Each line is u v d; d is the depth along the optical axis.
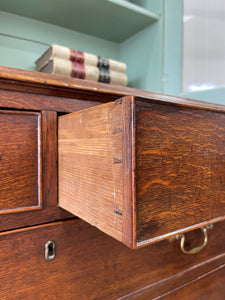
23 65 0.86
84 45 1.00
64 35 0.95
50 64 0.71
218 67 0.89
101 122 0.33
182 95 0.97
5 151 0.39
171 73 0.96
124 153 0.29
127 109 0.29
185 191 0.35
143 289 0.54
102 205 0.33
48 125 0.43
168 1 0.93
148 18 0.90
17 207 0.40
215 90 0.88
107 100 0.49
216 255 0.68
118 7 0.82
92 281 0.48
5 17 0.82
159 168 0.31
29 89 0.40
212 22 0.91
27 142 0.41
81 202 0.38
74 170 0.40
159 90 0.93
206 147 0.39
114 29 0.98
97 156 0.34
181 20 0.97
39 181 0.42
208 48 0.92
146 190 0.30
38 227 0.42
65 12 0.84
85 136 0.37
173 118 0.33
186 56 0.98
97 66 0.78
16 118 0.40
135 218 0.28
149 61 0.97
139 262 0.53
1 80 0.37
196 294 0.63
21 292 0.41
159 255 0.56
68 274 0.45
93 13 0.85
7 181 0.39
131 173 0.28
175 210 0.33
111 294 0.50
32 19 0.87
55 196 0.45
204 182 0.38
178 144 0.34
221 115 0.41
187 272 0.61
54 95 0.43
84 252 0.47
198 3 0.94
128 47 1.07
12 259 0.40
